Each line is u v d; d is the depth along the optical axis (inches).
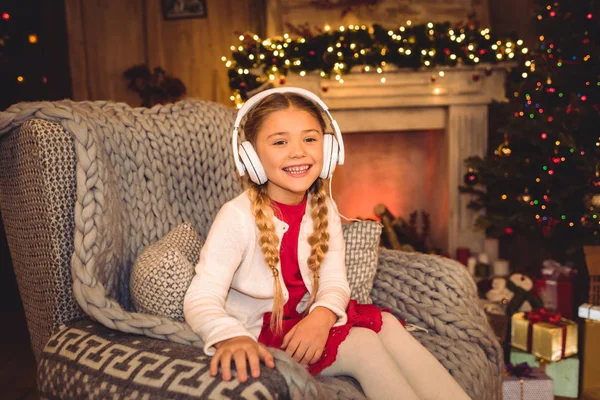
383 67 130.0
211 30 159.0
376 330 49.4
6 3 141.0
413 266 58.1
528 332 90.1
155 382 36.4
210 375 35.4
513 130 113.0
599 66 106.1
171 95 155.9
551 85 113.8
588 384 86.4
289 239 51.6
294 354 44.4
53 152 46.3
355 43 127.2
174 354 38.7
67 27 152.9
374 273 58.2
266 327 49.3
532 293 102.6
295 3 144.1
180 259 47.2
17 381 92.9
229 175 64.7
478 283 119.2
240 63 130.8
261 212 49.3
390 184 158.2
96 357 40.7
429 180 155.5
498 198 122.0
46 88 145.3
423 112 140.1
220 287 45.9
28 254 49.9
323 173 51.0
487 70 133.3
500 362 55.6
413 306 55.9
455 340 53.6
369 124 138.8
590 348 86.1
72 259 45.3
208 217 62.2
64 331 45.3
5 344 110.2
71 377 40.7
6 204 52.9
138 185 57.2
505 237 126.9
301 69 128.8
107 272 48.5
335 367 46.5
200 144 62.8
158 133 60.0
